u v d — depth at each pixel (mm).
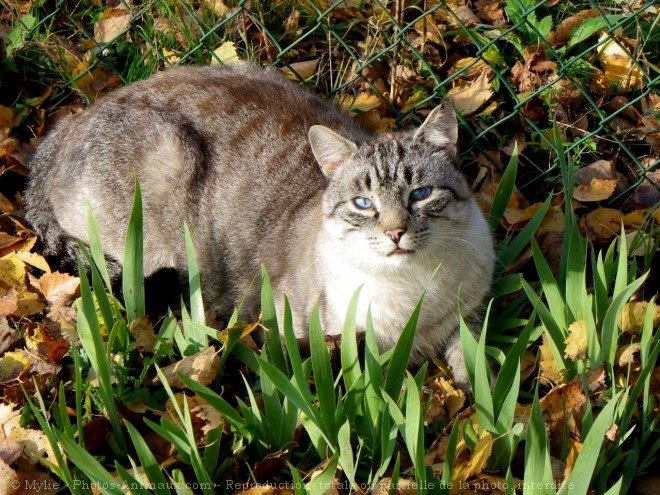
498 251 5027
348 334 3916
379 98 6047
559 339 4293
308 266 4758
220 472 3898
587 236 5160
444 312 4660
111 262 5383
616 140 5469
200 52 6312
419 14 6418
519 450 3988
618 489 3354
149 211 5289
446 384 4457
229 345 4324
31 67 6457
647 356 4074
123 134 5305
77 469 3863
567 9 6312
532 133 5770
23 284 5098
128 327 4465
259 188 5129
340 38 6039
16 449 3939
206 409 4023
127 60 6441
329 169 4785
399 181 4488
